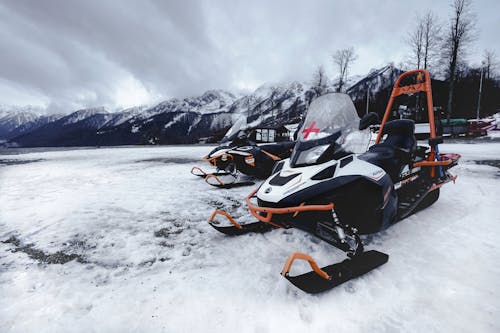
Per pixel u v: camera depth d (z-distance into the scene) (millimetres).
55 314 1939
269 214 2420
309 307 1975
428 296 2070
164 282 2330
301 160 2830
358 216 2754
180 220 3959
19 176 7875
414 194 3518
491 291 2107
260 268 2543
